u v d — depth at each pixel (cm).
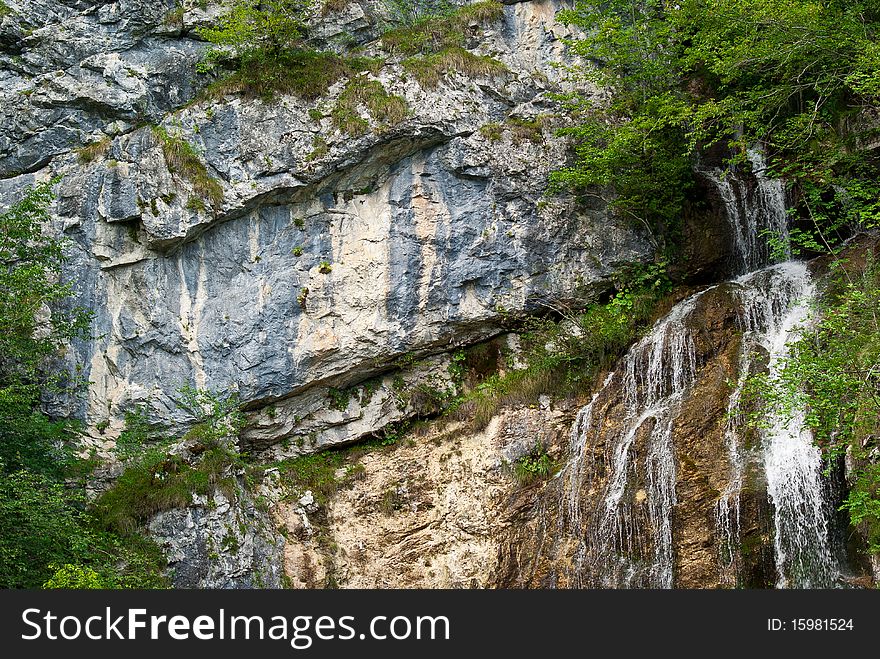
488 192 1922
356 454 1903
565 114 1997
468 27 2080
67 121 1922
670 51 2028
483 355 1945
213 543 1659
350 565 1745
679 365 1756
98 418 1816
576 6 2020
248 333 1856
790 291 1798
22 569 1449
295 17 2017
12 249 1784
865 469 1377
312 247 1888
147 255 1861
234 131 1875
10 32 1945
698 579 1501
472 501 1741
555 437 1772
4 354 1698
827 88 1812
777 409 1509
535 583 1631
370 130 1861
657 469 1617
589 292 1934
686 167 1975
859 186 1745
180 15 1988
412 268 1891
